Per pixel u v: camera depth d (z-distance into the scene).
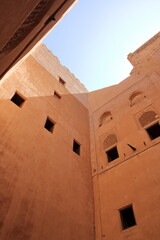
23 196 5.34
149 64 11.81
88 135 11.09
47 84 10.30
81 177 8.12
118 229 6.34
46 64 11.74
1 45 3.31
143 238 5.59
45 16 3.99
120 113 10.62
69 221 6.19
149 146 7.68
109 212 7.01
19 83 8.19
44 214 5.57
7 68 5.24
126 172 7.64
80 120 11.31
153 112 8.89
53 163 7.09
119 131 9.64
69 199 6.78
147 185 6.63
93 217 7.30
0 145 5.64
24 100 7.86
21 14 2.98
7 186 5.12
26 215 5.10
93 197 8.00
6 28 2.96
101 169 8.74
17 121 6.72
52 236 5.37
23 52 4.98
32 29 4.03
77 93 13.34
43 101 8.97
